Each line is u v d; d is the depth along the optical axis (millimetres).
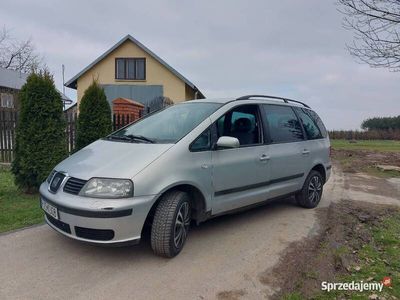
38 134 6324
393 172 11500
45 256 3725
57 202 3467
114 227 3260
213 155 4094
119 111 12812
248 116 4797
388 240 4859
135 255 3801
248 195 4621
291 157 5336
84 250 3891
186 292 3119
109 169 3467
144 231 4156
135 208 3328
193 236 4457
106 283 3211
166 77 23750
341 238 4805
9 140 10016
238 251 4043
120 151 3826
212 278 3389
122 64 24078
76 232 3396
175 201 3656
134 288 3141
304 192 5828
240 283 3332
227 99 4754
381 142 32375
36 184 6477
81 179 3439
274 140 5078
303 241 4465
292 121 5621
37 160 6316
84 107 7867
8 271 3385
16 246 3973
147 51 23406
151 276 3361
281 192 5266
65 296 2982
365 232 5164
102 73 24188
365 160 15312
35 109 6312
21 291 3043
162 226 3582
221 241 4320
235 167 4344
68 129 9359
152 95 23844
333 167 12641
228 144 3996
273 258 3908
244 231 4719
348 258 4184
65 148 6691
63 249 3908
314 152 5930
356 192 7898
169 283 3250
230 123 4477
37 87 6336
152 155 3625
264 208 5938
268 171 4902
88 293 3035
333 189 8117
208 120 4203
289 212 5746
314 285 3461
